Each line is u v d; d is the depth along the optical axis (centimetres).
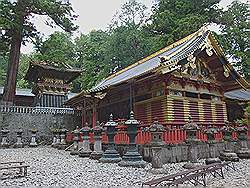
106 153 1346
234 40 3716
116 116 2309
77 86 5322
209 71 2052
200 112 1920
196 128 1172
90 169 1104
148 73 1577
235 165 1301
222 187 827
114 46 4381
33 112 2805
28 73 3528
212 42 1909
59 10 2828
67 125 2922
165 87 1736
